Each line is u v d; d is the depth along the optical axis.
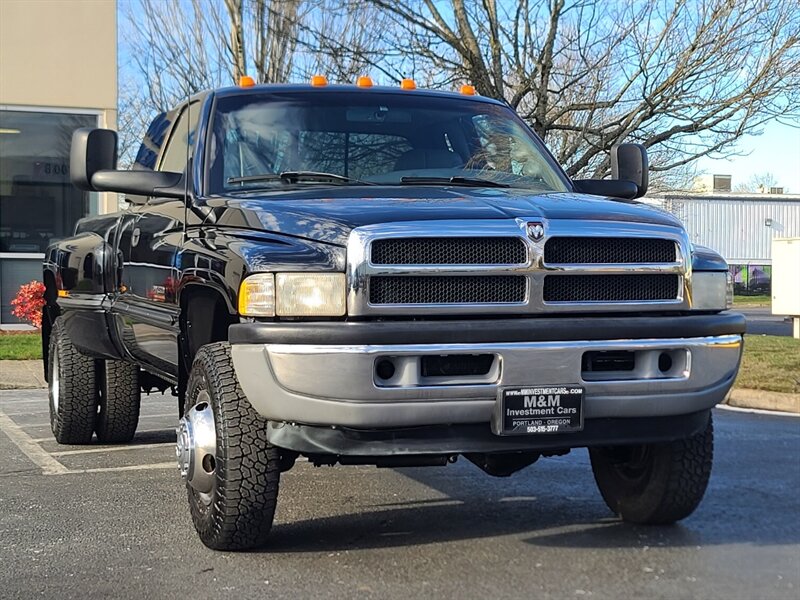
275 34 16.28
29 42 16.48
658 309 4.57
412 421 4.17
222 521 4.58
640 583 4.35
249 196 5.01
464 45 14.42
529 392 4.25
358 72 15.09
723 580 4.39
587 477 6.64
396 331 4.12
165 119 6.94
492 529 5.28
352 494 6.15
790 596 4.18
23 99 16.50
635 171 6.15
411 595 4.20
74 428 7.67
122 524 5.43
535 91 14.23
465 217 4.34
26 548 4.97
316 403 4.15
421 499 6.01
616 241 4.50
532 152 6.07
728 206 56.09
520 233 4.33
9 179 16.67
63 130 16.88
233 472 4.47
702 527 5.30
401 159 5.64
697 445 4.98
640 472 5.23
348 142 5.64
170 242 5.48
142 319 5.91
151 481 6.57
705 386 4.57
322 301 4.20
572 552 4.83
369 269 4.17
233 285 4.43
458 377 4.23
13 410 10.02
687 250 4.64
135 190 5.45
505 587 4.29
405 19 14.70
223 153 5.50
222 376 4.55
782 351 13.57
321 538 5.07
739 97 13.54
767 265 56.81
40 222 16.89
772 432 8.44
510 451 4.39
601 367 4.45
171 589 4.29
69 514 5.66
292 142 5.60
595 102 14.15
